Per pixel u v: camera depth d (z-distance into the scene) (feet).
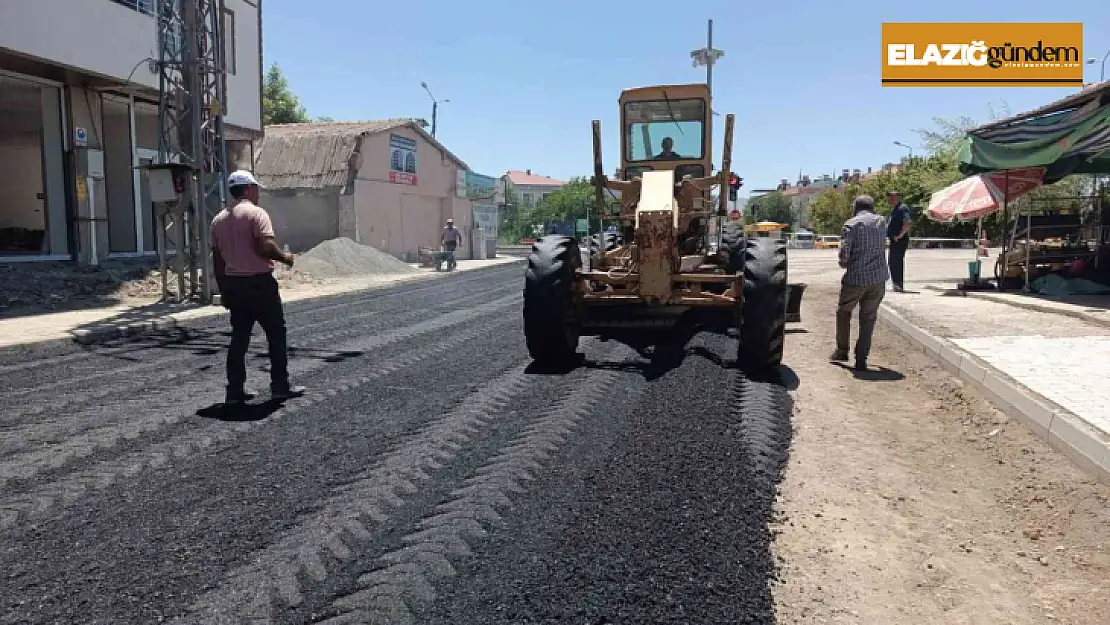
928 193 131.23
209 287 39.37
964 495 13.65
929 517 12.62
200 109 39.55
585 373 21.54
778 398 19.19
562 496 12.14
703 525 11.26
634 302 22.98
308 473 13.30
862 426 17.58
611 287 25.93
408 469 13.43
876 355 26.63
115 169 52.65
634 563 10.03
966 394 19.89
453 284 58.23
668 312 27.66
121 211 52.85
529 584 9.43
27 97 46.78
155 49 49.32
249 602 9.02
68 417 17.16
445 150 101.50
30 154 56.39
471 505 11.73
